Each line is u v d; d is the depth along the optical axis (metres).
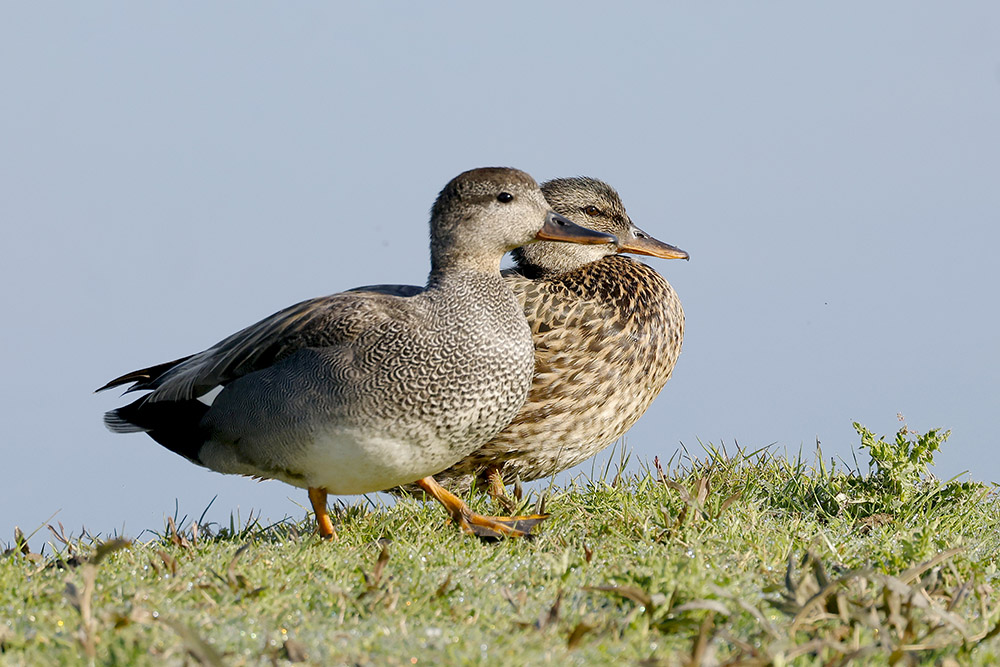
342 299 10.73
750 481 11.94
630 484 12.06
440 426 10.32
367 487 10.61
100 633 6.75
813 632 7.19
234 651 6.69
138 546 9.95
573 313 12.16
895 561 8.95
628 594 7.31
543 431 12.21
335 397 10.16
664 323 12.85
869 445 11.79
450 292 10.52
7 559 8.94
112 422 11.87
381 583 8.17
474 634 6.99
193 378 11.24
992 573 9.09
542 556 9.30
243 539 10.17
